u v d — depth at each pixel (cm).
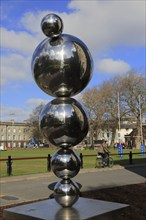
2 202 1001
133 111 7362
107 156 2191
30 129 11956
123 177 1636
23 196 1121
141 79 7144
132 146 8262
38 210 486
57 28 482
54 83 497
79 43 495
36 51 503
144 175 1720
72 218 439
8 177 1656
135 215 698
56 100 504
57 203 528
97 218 455
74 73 488
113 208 491
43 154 4628
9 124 14188
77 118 491
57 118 488
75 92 512
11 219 484
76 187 502
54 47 486
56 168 502
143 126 8850
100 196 991
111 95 7375
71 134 492
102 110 7438
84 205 512
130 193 1045
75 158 504
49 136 502
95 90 7556
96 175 1750
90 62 503
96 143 8181
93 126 7569
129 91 7225
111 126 7725
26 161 2989
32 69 511
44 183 1471
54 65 484
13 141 14238
